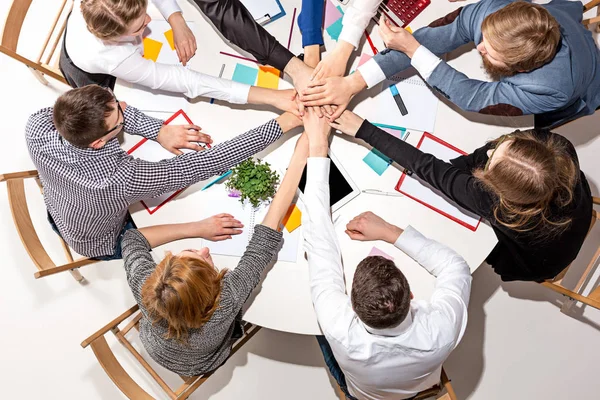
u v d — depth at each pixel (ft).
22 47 8.34
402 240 5.44
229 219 5.65
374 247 5.59
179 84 5.78
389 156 5.62
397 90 5.95
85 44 5.67
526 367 7.66
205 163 5.49
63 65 6.47
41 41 8.39
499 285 7.82
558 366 7.65
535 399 7.59
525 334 7.73
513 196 4.85
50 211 6.14
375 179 5.76
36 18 8.46
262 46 5.81
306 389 7.64
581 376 7.63
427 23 6.06
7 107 8.22
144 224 5.73
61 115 4.93
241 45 5.90
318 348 7.71
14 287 7.87
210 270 4.88
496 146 5.02
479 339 7.73
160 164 5.42
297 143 5.76
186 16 6.14
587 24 6.78
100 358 5.52
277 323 5.43
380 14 6.10
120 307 7.85
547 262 5.82
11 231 7.99
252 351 7.73
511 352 7.70
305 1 5.87
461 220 5.65
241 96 5.83
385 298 4.32
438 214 5.68
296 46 6.12
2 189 8.06
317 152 5.63
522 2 4.92
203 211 5.74
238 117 5.99
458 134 5.85
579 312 7.73
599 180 7.93
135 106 6.00
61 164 5.25
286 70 5.90
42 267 5.95
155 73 5.76
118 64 5.68
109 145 5.33
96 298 7.87
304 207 5.59
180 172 5.44
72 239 5.97
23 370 7.72
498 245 6.31
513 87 5.38
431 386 5.50
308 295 5.48
